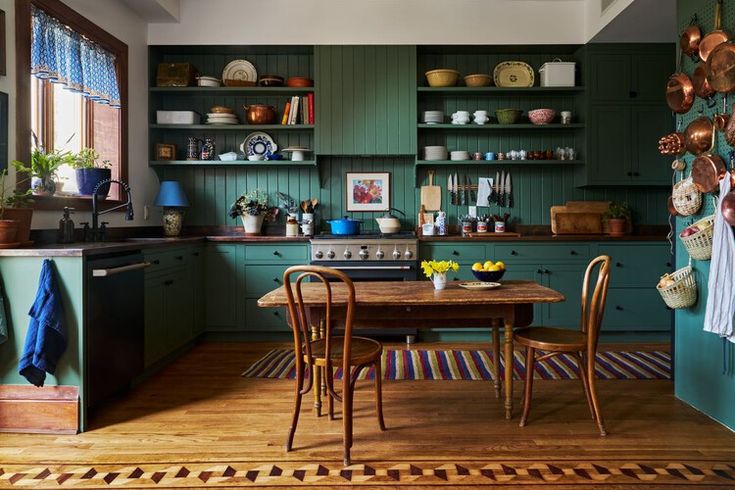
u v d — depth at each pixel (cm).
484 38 441
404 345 414
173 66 440
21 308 241
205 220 477
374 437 237
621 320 426
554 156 461
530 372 249
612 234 454
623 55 441
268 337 436
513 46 448
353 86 443
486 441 232
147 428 248
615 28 407
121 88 392
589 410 270
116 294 276
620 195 477
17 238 257
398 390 304
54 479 199
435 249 429
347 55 441
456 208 479
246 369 349
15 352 243
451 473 204
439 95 471
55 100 326
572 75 446
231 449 225
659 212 477
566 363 356
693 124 264
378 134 444
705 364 264
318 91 442
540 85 469
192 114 442
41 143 311
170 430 246
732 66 230
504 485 195
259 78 468
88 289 246
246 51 458
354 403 282
